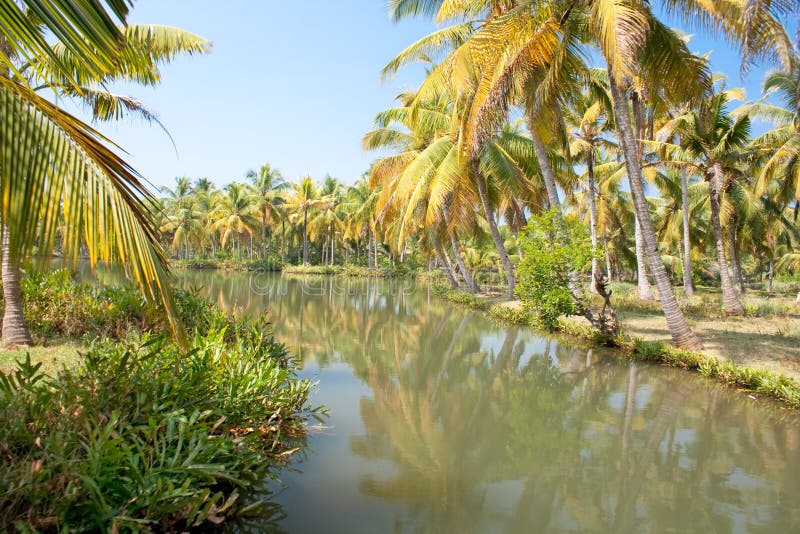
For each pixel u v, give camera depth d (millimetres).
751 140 17766
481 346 12773
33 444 3439
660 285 10719
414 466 5219
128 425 3750
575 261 12016
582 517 4223
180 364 5148
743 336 11688
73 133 3053
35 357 7125
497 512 4266
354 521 4031
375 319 18141
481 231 26016
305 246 49750
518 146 17406
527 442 6000
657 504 4477
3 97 2779
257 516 4047
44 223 2793
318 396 7836
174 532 3539
